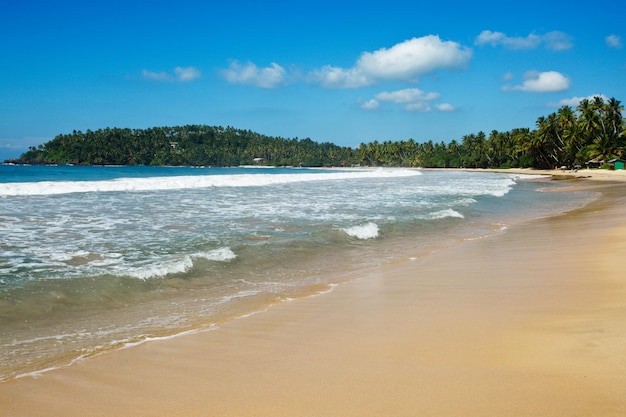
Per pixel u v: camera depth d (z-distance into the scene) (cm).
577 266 918
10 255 959
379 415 347
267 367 455
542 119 10825
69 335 571
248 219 1578
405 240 1344
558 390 374
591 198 3002
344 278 909
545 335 512
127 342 541
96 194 2386
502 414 340
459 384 396
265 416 355
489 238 1393
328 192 2888
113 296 739
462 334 535
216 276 890
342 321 618
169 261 938
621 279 775
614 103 9275
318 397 383
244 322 622
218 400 385
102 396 399
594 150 9144
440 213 1850
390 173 7331
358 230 1395
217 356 491
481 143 14900
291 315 654
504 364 436
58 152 19388
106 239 1160
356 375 427
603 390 370
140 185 2942
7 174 5541
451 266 998
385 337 539
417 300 720
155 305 710
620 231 1377
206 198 2292
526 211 2181
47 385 423
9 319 619
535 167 11519
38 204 1848
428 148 18325
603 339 484
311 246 1190
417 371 430
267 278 898
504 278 852
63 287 755
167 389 410
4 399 394
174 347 522
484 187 3878
